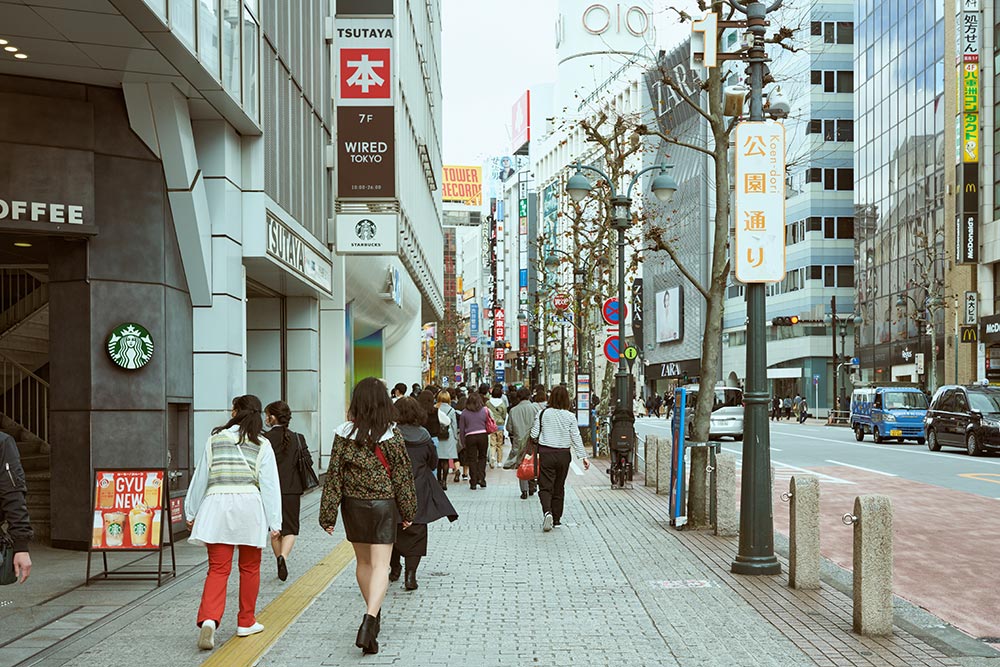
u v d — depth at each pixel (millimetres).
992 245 49344
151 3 9969
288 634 7754
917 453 30062
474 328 139500
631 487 21469
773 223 10398
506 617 8344
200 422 14227
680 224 90562
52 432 12633
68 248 12625
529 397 19078
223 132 14477
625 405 23141
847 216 74312
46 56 11406
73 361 12586
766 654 6953
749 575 10281
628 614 8398
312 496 20281
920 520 14594
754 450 10445
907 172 60906
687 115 87000
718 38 11836
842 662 6723
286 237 17328
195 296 14109
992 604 9023
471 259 179875
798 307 76250
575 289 36125
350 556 11969
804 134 74125
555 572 10633
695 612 8438
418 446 9766
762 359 10469
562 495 14430
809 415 73500
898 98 62344
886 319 64688
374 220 20438
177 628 8023
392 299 33188
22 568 5457
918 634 7676
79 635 7785
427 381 107500
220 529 7473
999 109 49281
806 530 9445
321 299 25438
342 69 20578
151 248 12953
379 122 20500
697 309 89812
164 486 10141
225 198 14438
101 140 12641
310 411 21734
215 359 14234
